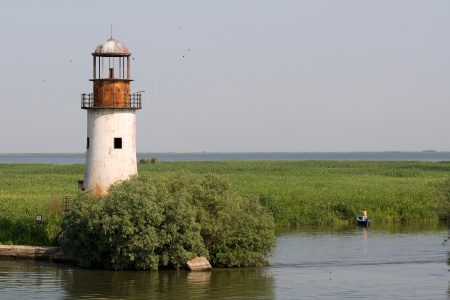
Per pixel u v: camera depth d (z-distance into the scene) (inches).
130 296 5536.4
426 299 5472.4
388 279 6215.6
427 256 7450.8
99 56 7401.6
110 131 7411.4
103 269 6628.9
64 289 5753.0
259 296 5551.2
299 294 5625.0
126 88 7455.7
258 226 6993.1
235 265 6855.3
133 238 6491.1
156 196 6688.0
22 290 5708.7
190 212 6560.0
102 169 7406.5
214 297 5506.9
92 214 6668.3
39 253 7194.9
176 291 5708.7
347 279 6200.8
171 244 6565.0
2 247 7258.9
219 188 7003.0
